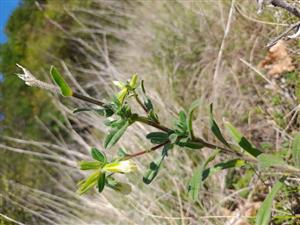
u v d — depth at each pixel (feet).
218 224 5.46
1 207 8.65
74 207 8.31
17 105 16.98
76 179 9.22
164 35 10.61
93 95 12.20
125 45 13.43
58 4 17.78
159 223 6.12
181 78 9.30
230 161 3.18
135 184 7.00
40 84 2.69
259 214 3.05
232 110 6.94
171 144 3.04
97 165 2.85
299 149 3.02
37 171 10.80
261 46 7.20
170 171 6.85
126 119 2.88
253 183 5.60
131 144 7.49
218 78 7.57
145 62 10.94
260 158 3.04
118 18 13.87
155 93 8.16
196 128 6.89
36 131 14.71
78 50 15.69
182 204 6.47
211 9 8.63
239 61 7.43
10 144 11.98
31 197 8.36
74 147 9.98
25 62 18.21
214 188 6.16
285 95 6.13
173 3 10.77
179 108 8.11
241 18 7.55
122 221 6.84
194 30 9.63
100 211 7.36
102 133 9.36
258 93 6.57
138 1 13.15
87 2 15.88
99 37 15.06
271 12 6.90
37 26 18.78
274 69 6.57
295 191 4.89
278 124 5.98
